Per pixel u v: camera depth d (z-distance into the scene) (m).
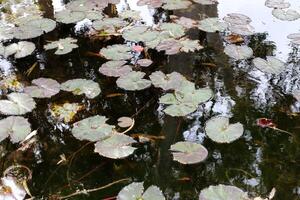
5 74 2.52
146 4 3.13
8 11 3.12
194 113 2.19
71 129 2.13
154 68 2.56
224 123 2.03
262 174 1.84
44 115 2.21
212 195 1.65
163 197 1.64
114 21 2.95
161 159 1.94
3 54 2.59
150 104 2.29
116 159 1.95
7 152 2.00
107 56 2.57
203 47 2.72
